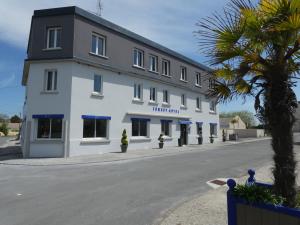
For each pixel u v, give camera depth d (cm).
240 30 450
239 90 529
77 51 1948
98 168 1427
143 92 2494
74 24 1945
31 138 1894
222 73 517
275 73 455
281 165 443
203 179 1124
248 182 523
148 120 2533
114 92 2208
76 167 1472
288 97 445
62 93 1905
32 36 1975
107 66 2139
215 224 583
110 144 2142
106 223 628
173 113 2875
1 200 827
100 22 2120
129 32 2375
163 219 639
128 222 633
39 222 636
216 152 2261
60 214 691
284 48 455
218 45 475
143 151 2239
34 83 1936
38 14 1984
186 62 3147
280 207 406
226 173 1259
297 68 495
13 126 8294
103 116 2102
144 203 784
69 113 1884
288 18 417
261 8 448
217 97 539
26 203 791
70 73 1914
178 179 1126
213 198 801
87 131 2009
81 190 943
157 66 2698
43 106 1914
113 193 898
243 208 444
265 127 465
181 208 713
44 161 1672
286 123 441
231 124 6594
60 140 1869
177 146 2836
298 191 489
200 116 3375
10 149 2630
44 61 1934
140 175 1216
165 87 2784
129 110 2334
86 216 675
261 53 479
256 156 1945
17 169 1422
